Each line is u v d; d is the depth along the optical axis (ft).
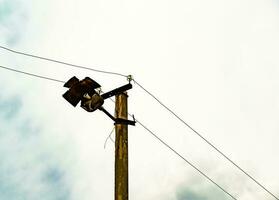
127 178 24.61
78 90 24.07
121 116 26.45
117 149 25.39
